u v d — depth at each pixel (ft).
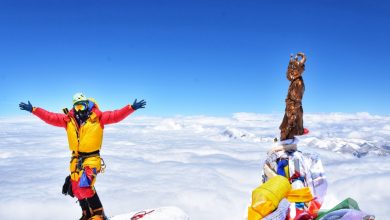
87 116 15.58
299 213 13.44
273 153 14.89
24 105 15.60
